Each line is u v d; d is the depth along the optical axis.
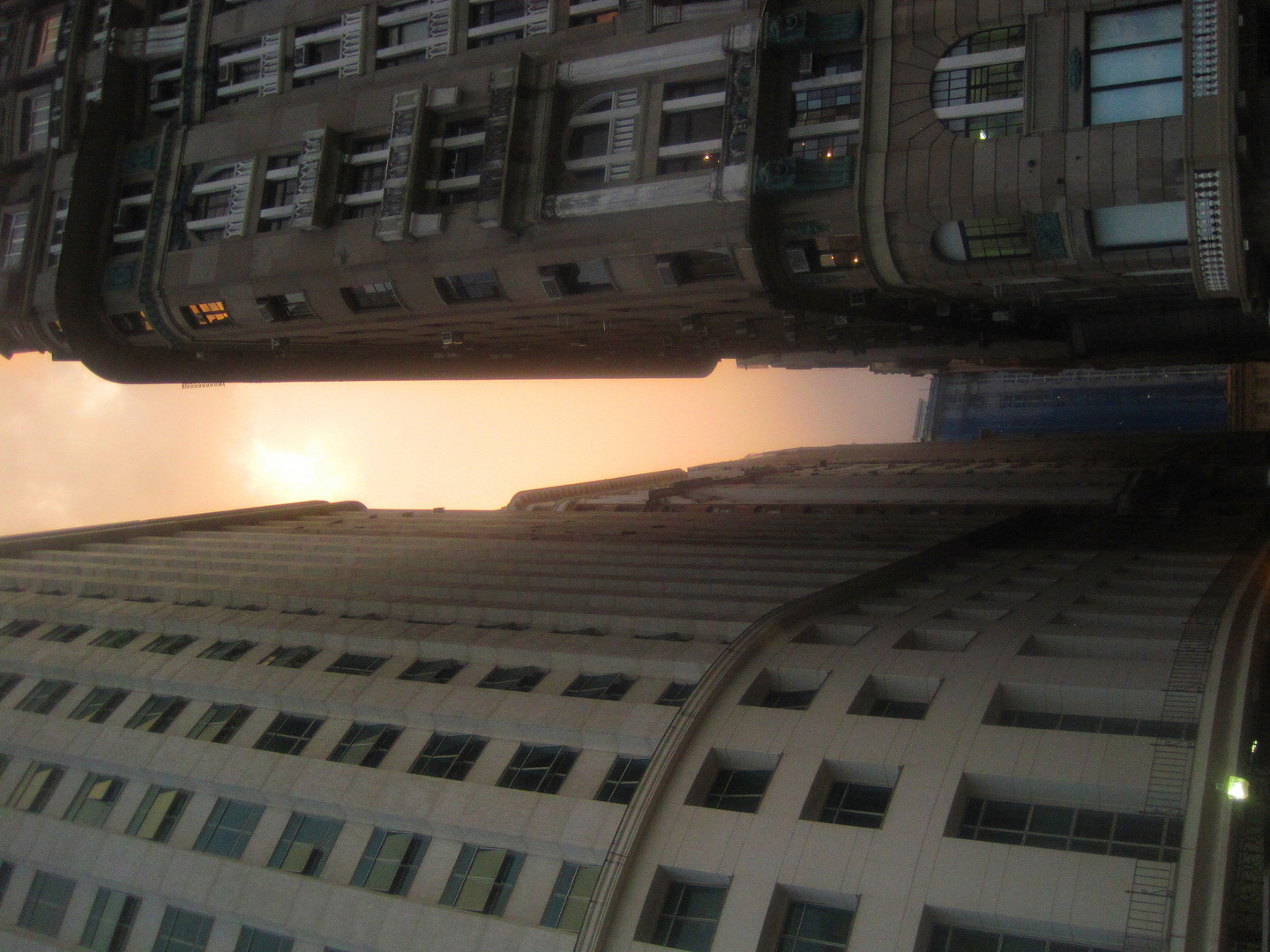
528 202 44.88
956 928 27.89
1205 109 33.19
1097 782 29.30
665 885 31.73
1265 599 40.97
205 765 43.50
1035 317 56.97
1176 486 92.44
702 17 43.34
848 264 41.56
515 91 45.12
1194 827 26.91
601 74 44.44
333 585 63.31
